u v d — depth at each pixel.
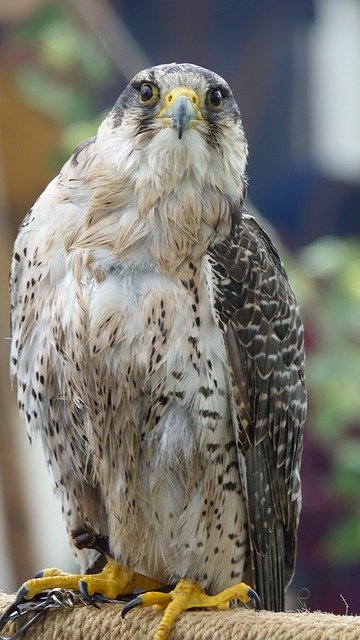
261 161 15.45
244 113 15.48
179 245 8.05
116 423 8.19
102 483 8.43
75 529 8.62
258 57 15.45
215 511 8.35
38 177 13.13
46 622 7.85
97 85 13.59
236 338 8.23
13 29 13.24
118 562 8.46
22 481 12.80
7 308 12.73
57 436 8.55
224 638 7.42
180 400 8.06
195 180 8.14
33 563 12.90
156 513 8.33
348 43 15.66
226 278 8.21
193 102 8.16
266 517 8.66
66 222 8.13
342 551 12.86
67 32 13.33
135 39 15.15
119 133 8.19
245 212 8.97
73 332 8.03
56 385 8.36
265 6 15.43
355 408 12.99
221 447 8.25
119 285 8.01
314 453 12.99
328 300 13.50
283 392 8.75
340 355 13.22
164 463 8.20
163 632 7.58
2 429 12.67
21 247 8.43
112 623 7.77
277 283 8.70
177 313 7.99
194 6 15.19
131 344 7.99
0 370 12.60
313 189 15.37
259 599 8.16
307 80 15.59
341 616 7.34
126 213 8.06
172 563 8.41
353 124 15.62
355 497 12.93
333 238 14.75
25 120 13.16
